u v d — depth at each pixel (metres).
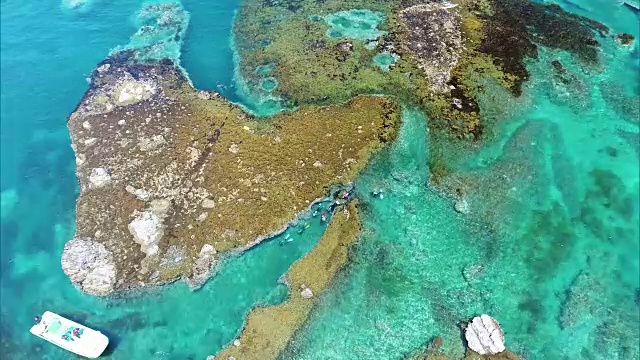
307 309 39.81
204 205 46.00
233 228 44.47
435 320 39.16
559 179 48.75
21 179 51.59
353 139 51.78
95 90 58.59
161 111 55.34
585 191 47.88
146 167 49.56
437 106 55.34
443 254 43.38
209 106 55.84
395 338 38.12
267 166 49.12
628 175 49.12
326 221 45.41
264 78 59.56
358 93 57.25
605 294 40.78
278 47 63.59
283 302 40.28
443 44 62.59
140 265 42.53
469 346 37.19
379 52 62.12
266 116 54.69
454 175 49.00
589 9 68.25
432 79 58.31
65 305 41.44
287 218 45.34
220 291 41.34
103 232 45.03
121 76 60.09
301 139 51.78
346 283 41.28
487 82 57.78
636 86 57.28
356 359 37.06
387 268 42.31
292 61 61.47
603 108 55.12
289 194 46.91
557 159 50.38
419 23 65.75
